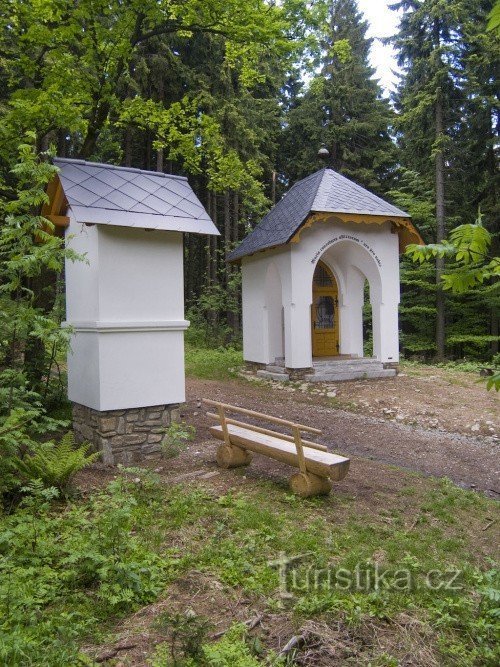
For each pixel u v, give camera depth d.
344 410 10.93
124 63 9.84
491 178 19.78
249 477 6.04
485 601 3.58
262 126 24.38
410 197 21.05
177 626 2.83
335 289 16.44
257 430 5.80
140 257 6.89
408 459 7.83
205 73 20.36
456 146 20.39
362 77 27.11
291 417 10.24
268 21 9.96
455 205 21.56
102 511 4.73
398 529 4.95
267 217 15.95
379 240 14.59
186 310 24.59
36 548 3.85
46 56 9.79
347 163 26.73
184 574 3.73
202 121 11.71
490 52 18.19
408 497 5.87
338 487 5.93
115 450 6.72
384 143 26.73
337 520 4.95
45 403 8.53
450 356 21.59
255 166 15.38
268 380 14.04
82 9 8.86
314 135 26.22
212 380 13.85
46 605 3.27
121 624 3.14
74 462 5.07
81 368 7.16
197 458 6.93
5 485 4.75
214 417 6.55
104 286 6.61
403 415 10.34
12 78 10.80
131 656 2.81
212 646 2.87
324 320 16.38
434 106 19.78
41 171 5.58
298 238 13.09
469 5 19.05
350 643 3.07
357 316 16.33
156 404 6.99
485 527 5.31
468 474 7.25
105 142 19.28
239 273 21.83
